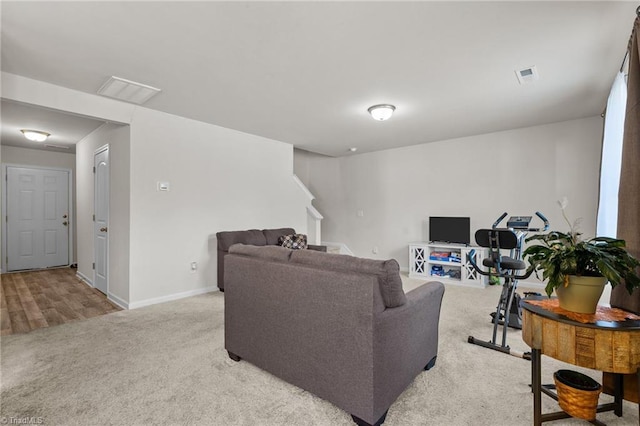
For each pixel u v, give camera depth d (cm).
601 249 148
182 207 397
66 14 190
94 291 426
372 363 153
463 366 222
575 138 419
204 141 421
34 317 322
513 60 252
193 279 407
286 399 183
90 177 460
